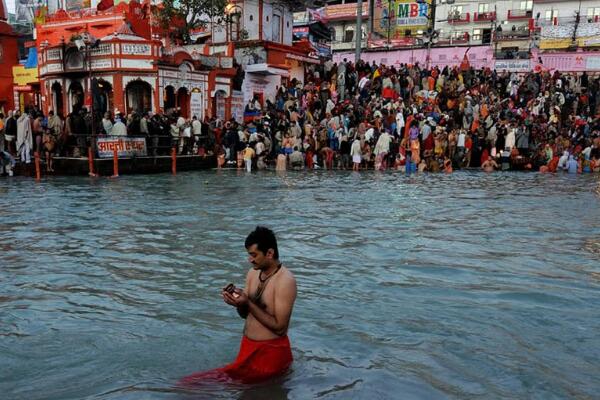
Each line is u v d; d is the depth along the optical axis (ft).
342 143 90.74
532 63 142.61
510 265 29.63
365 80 112.47
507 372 16.46
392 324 20.47
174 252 31.24
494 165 92.99
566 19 189.98
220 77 102.01
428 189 64.13
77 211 44.88
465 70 125.70
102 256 30.30
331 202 52.01
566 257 31.58
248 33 123.13
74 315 21.26
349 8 220.64
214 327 20.01
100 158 71.92
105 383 15.38
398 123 94.73
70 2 115.03
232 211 45.75
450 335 19.45
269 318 14.84
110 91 89.51
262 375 15.14
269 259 14.97
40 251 31.48
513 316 21.57
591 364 17.17
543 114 107.96
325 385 15.08
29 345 18.29
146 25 102.01
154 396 14.39
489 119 100.94
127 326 20.08
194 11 110.11
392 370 16.37
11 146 75.51
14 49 119.14
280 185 66.03
